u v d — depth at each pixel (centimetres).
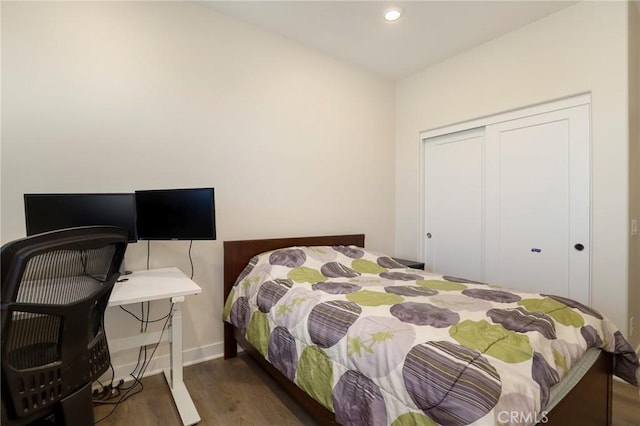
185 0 234
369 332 136
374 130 354
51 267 99
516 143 277
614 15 219
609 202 223
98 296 114
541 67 254
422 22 259
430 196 352
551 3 235
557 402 115
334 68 319
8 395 88
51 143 189
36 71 184
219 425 172
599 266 228
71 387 103
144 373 222
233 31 256
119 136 210
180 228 200
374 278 230
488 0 231
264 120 273
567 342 132
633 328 232
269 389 206
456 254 328
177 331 196
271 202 279
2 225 177
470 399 95
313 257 248
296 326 169
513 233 281
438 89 329
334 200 322
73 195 180
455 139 327
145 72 219
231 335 250
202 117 242
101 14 204
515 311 149
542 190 262
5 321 84
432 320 141
